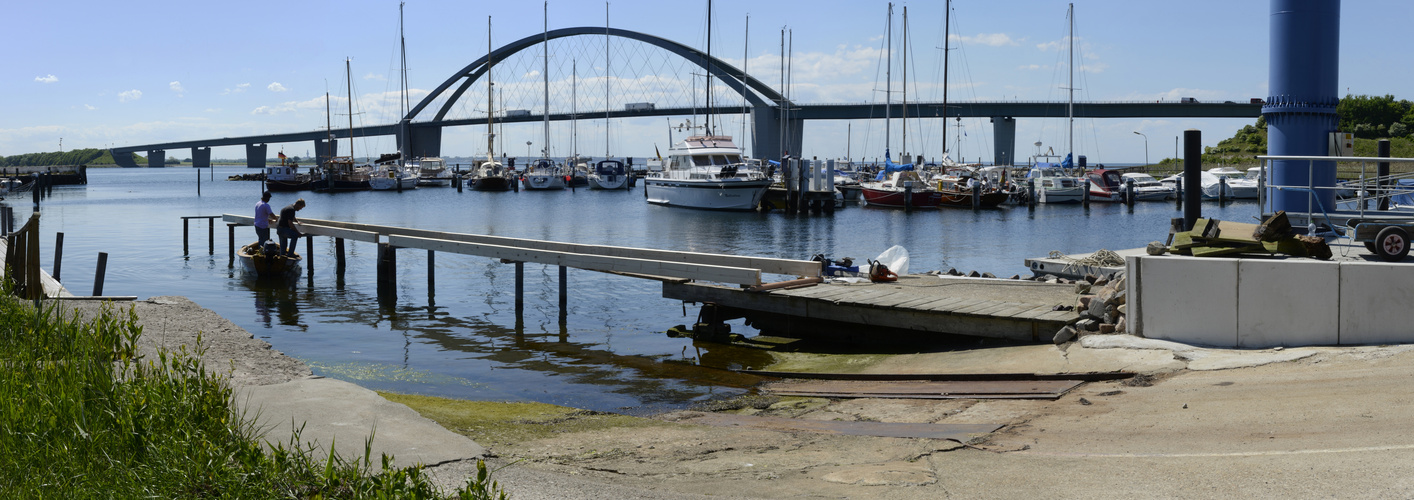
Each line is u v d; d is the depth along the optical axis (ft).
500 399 30.30
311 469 15.03
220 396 18.01
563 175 285.64
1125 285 29.84
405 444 18.69
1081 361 27.71
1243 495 15.10
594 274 68.08
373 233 63.21
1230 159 308.19
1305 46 38.86
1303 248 27.68
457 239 61.05
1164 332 27.99
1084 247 103.86
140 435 15.71
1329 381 21.75
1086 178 189.78
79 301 34.83
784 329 42.24
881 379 30.09
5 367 19.93
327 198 238.07
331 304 55.93
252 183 388.98
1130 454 18.30
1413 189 42.96
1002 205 185.68
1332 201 38.93
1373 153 260.83
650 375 34.50
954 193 177.58
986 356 32.12
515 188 275.18
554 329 46.32
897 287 42.32
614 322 48.06
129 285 65.00
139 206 193.26
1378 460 16.12
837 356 37.09
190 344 28.07
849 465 18.94
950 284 43.39
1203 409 20.92
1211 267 26.99
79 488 14.01
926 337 37.22
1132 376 25.25
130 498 13.78
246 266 70.54
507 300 56.39
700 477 18.22
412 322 49.14
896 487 16.83
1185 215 34.86
